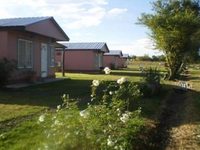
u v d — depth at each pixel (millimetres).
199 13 35750
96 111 7891
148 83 18219
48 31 25078
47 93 17891
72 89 20141
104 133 7242
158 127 10945
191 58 36875
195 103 16859
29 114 11852
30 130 9445
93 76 34000
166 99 17594
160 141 9414
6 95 16578
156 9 34906
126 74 40188
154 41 35656
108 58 62500
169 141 9430
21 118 11156
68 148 6734
